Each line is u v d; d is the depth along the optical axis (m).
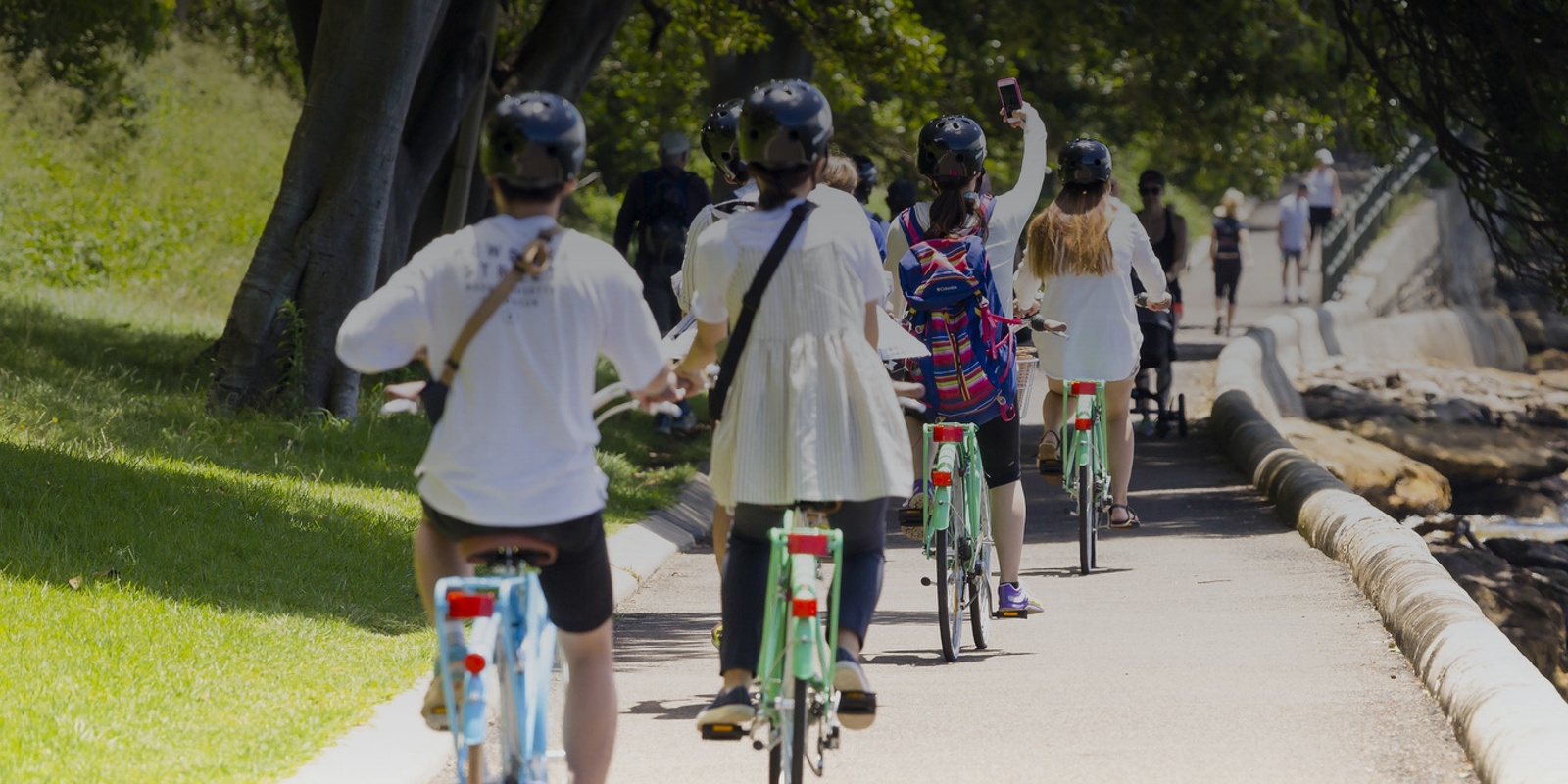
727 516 24.06
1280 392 90.50
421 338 15.00
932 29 86.25
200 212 94.00
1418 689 24.50
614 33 64.88
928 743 22.00
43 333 56.25
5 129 90.25
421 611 28.97
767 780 20.45
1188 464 57.34
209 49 115.00
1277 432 56.59
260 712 21.25
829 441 17.55
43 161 87.31
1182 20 84.62
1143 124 111.69
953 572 27.55
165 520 31.31
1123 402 36.34
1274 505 45.81
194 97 108.50
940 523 26.78
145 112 100.94
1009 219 28.17
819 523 17.78
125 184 92.00
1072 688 25.17
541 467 14.88
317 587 29.20
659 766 21.05
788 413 17.64
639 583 35.44
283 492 35.81
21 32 77.88
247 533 31.81
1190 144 104.50
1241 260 109.88
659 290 55.50
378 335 14.77
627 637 29.88
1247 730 22.36
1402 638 27.08
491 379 14.80
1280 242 131.00
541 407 14.90
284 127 112.12
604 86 104.69
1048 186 118.44
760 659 18.08
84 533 29.48
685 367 18.72
